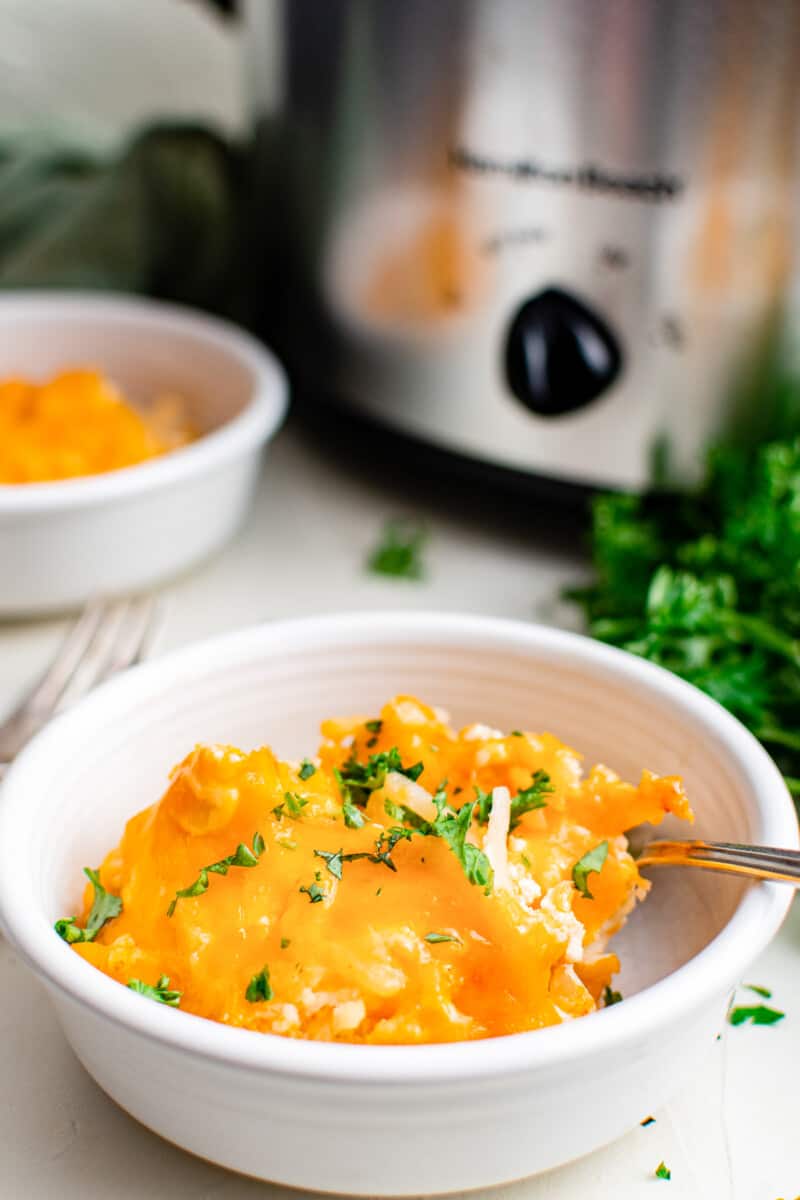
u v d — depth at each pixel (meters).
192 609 0.68
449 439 0.71
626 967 0.51
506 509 0.75
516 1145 0.45
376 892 0.47
